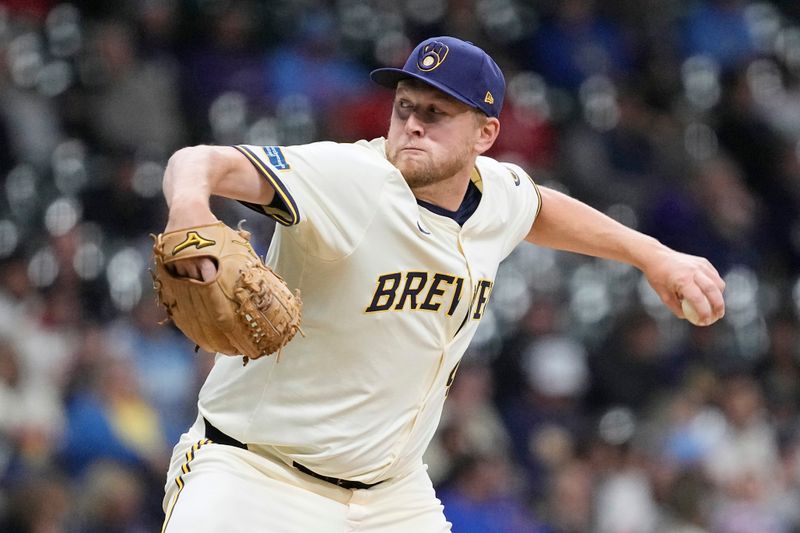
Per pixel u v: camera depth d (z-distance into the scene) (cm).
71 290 3112
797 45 5359
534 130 4381
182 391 3120
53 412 2848
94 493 2689
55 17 3894
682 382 3722
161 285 1142
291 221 1214
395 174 1281
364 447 1331
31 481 2612
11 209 3306
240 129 3884
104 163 3534
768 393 3884
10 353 2816
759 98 4978
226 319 1139
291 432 1312
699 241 4316
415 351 1322
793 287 4394
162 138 3769
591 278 3912
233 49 4034
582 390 3625
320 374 1304
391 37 4453
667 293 1494
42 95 3653
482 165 1423
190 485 1320
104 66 3747
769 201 4753
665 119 4772
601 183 4350
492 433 3297
